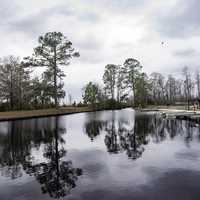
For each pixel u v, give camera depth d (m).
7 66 44.91
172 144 11.27
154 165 7.49
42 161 8.27
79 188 5.50
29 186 5.73
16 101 45.78
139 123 22.08
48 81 41.84
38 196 5.08
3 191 5.42
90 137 13.87
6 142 12.27
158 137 13.52
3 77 44.19
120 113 42.56
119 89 69.38
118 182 5.88
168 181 5.91
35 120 27.50
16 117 29.31
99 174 6.58
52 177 6.41
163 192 5.17
